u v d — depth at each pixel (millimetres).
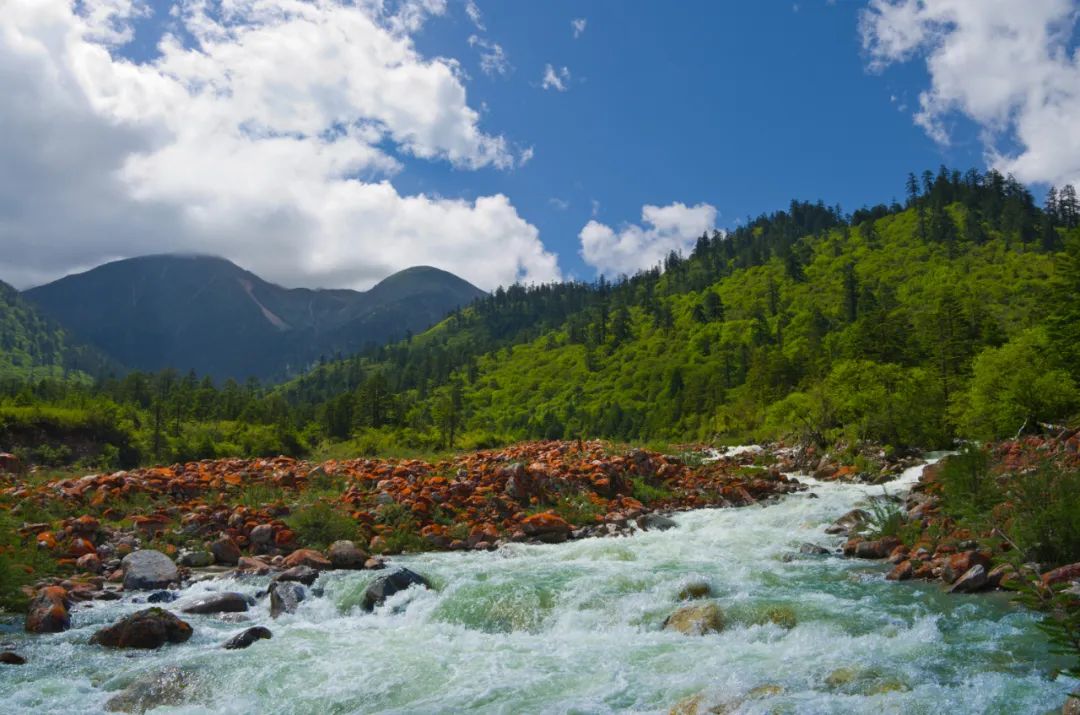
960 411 31094
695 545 16484
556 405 148750
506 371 189250
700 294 189875
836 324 127312
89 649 9930
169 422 64250
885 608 10703
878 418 31734
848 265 165500
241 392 139125
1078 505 11992
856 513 18094
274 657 9430
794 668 8133
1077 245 33312
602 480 22453
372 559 15156
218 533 16438
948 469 16203
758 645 9234
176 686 8438
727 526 18844
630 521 19297
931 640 9008
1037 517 12188
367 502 19344
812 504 20812
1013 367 29594
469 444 62906
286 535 16031
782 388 65000
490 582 12758
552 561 14984
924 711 6645
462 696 7945
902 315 69250
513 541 17719
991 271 130875
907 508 18281
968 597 11305
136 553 14477
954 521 14859
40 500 17453
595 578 12867
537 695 7855
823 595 11547
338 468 24734
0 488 19750
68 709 7863
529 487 20812
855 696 7133
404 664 9117
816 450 31891
